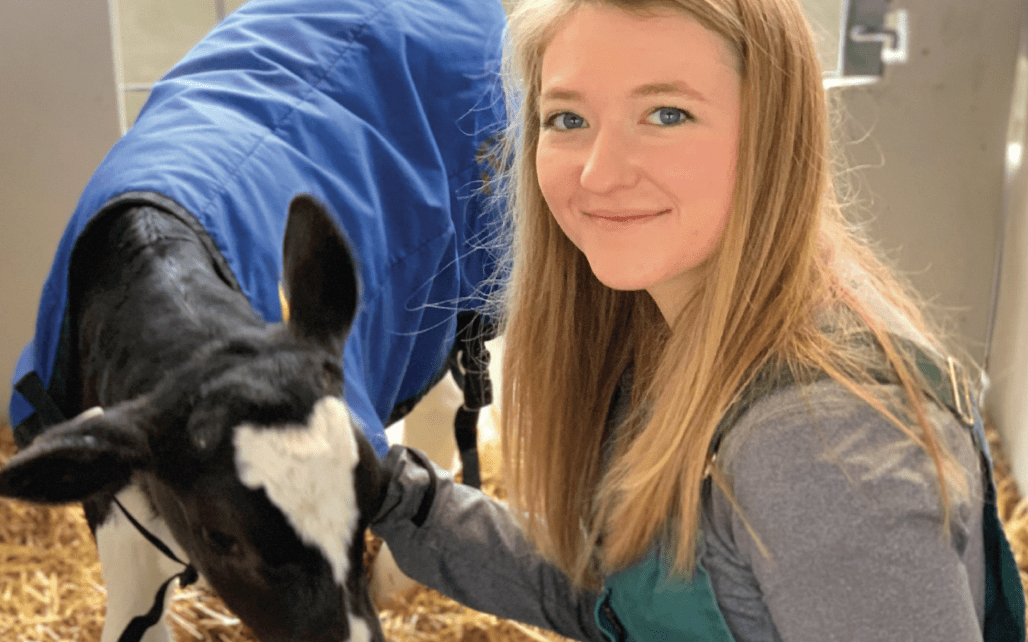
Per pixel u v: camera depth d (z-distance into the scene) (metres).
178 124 1.55
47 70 2.65
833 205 1.11
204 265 1.36
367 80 1.80
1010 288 2.83
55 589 2.29
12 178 2.74
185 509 1.18
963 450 0.94
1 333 2.88
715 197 1.00
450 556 1.39
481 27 2.04
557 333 1.29
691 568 1.07
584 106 1.01
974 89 2.84
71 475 1.09
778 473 0.92
